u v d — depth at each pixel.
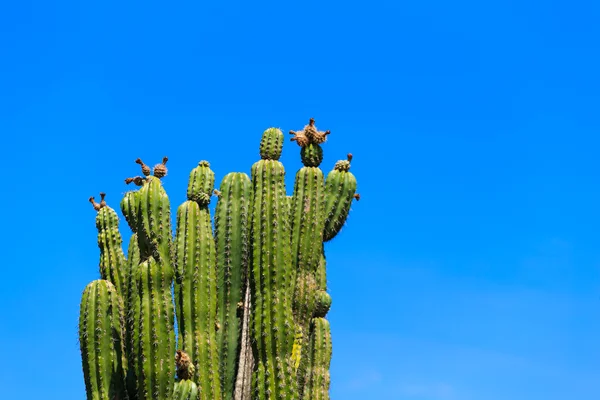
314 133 19.45
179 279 17.94
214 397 17.34
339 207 19.69
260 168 18.42
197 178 19.02
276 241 17.73
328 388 19.08
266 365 17.09
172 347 16.78
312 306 18.36
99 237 20.14
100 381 17.50
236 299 18.50
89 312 17.75
